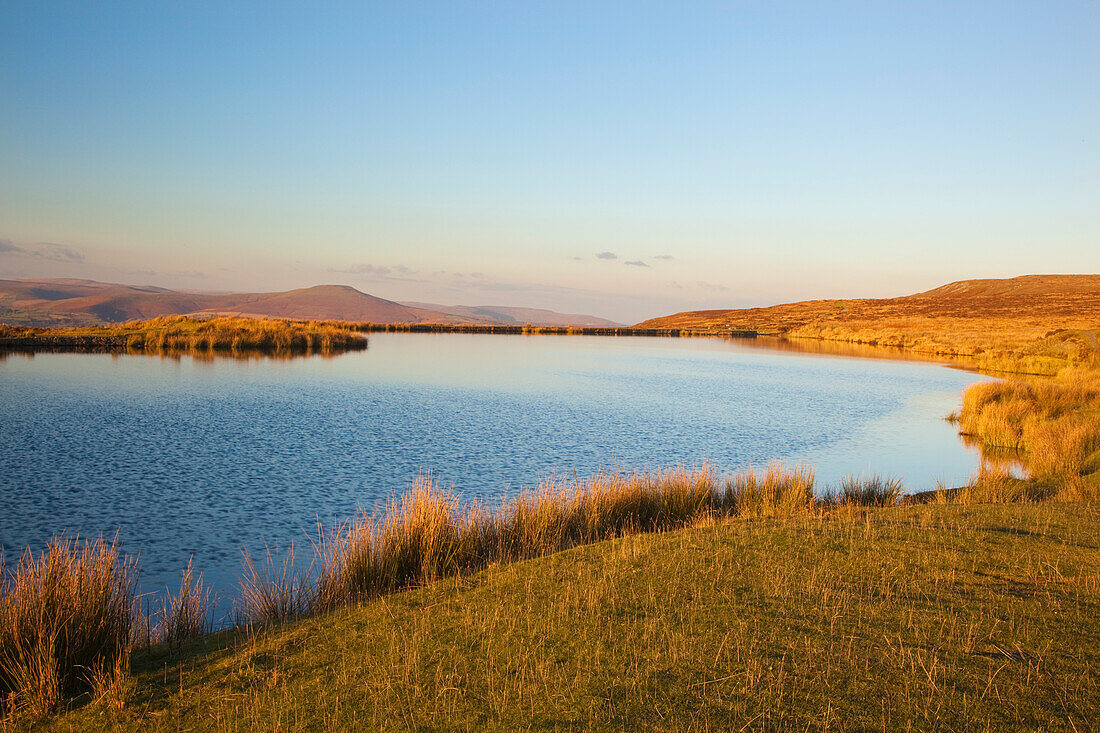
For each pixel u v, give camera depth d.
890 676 4.77
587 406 30.47
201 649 6.22
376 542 8.82
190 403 27.58
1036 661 4.98
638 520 11.61
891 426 26.73
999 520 9.43
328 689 5.04
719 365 57.53
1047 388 27.06
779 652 5.18
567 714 4.44
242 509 13.32
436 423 24.59
